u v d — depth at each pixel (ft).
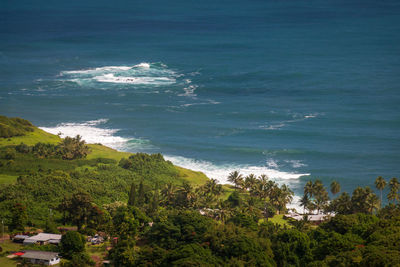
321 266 433.07
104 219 571.69
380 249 423.23
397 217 522.47
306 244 483.51
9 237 530.27
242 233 499.92
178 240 505.25
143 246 513.45
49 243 509.35
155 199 615.57
